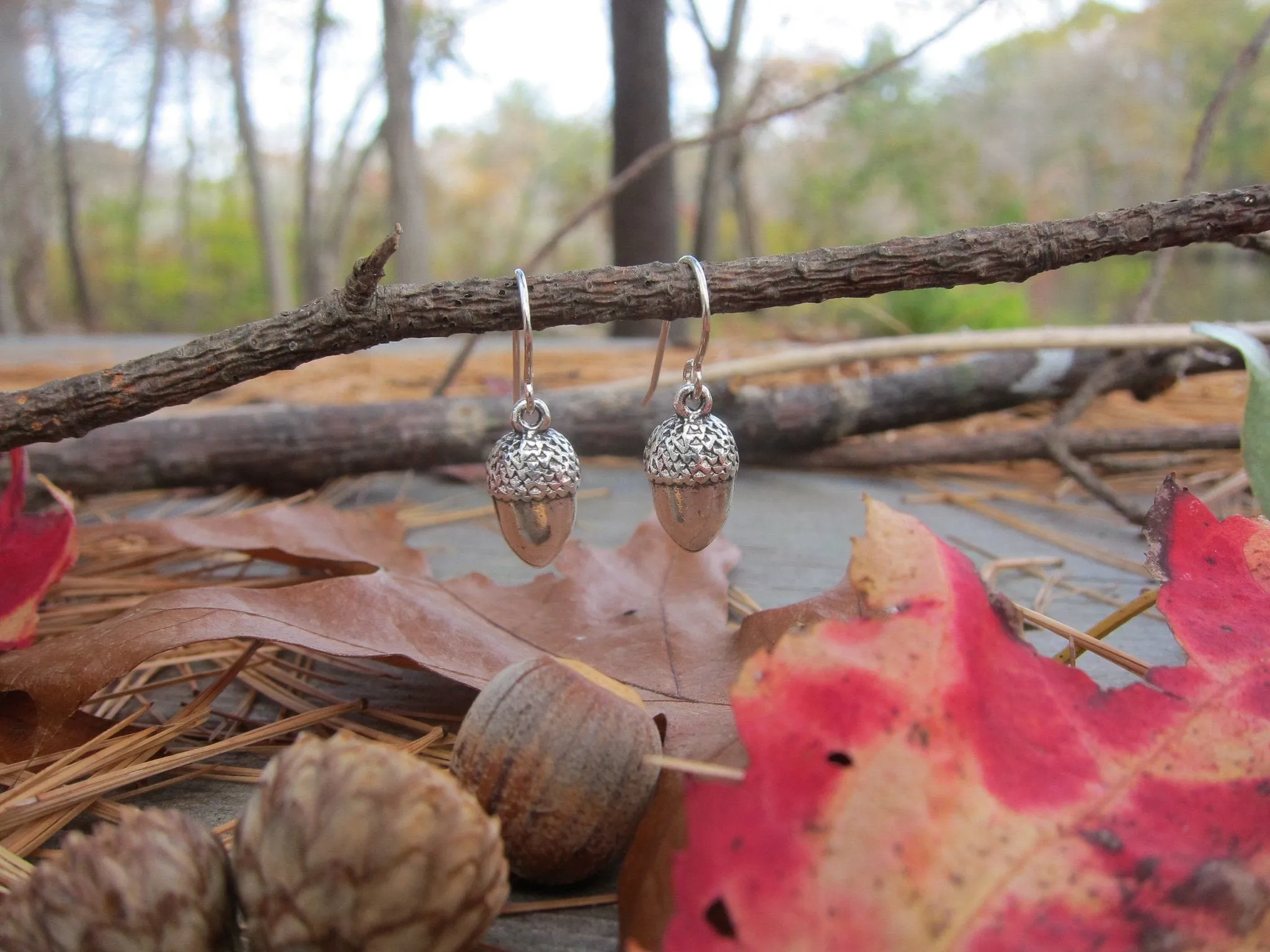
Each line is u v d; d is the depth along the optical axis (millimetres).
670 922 57
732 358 354
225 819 87
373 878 55
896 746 62
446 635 100
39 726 85
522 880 78
